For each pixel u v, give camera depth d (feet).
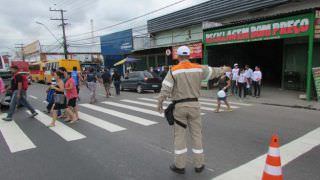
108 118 33.50
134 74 71.10
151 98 55.01
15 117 35.27
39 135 25.82
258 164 17.54
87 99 54.24
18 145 22.79
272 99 48.75
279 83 72.90
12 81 33.17
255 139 23.35
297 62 58.59
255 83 52.01
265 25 53.93
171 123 16.02
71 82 30.91
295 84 59.00
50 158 19.61
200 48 72.38
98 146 22.09
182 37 94.99
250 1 67.31
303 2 57.82
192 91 15.84
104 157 19.51
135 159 18.95
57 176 16.52
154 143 22.61
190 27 90.68
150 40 111.34
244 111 37.76
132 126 28.91
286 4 60.95
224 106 42.73
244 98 51.55
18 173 17.13
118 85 63.16
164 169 17.08
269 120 31.32
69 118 32.19
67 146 22.26
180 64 16.02
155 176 16.08
